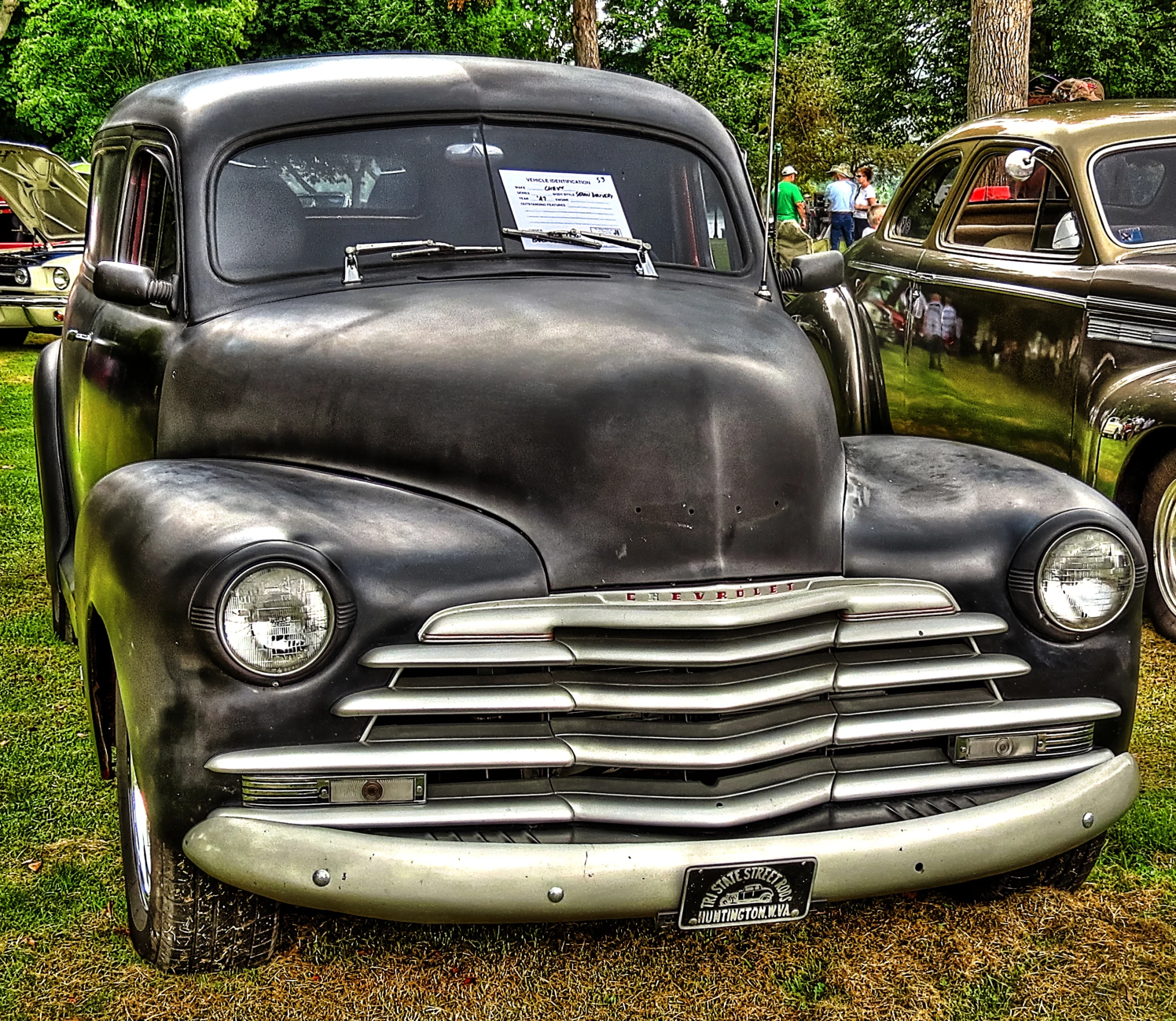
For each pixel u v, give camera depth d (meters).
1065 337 5.46
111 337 3.78
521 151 3.65
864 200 19.78
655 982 2.86
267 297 3.31
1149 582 5.20
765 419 2.83
